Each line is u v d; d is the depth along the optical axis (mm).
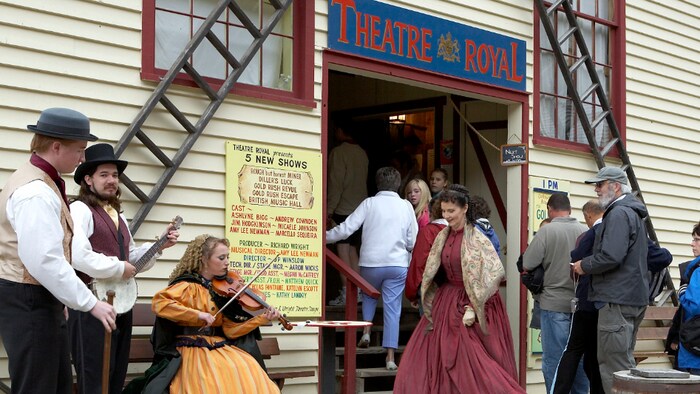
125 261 5828
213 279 6496
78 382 5746
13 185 4727
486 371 7379
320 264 7852
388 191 8930
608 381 7871
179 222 6195
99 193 5895
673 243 11516
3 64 6234
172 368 6164
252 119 7523
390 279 8828
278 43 7906
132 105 6812
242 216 7371
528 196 9883
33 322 4723
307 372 7555
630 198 8031
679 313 8094
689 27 11961
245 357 6402
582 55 10398
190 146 7016
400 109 11773
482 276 7480
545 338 8531
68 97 6512
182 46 7297
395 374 8836
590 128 10352
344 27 8211
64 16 6520
